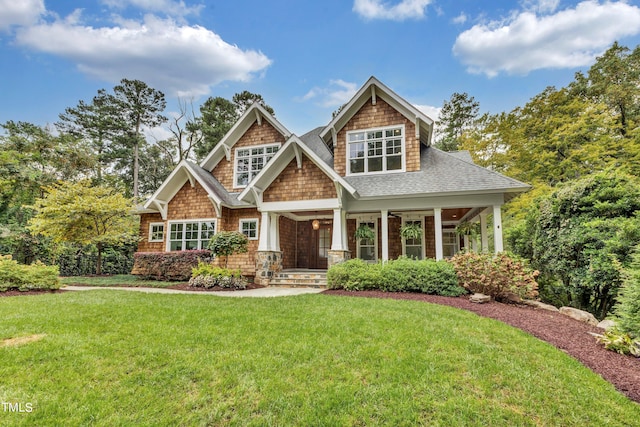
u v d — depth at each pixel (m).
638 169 18.02
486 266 8.44
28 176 17.62
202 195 13.70
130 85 31.31
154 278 13.19
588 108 20.53
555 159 21.34
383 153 12.62
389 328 5.30
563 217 9.34
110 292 8.98
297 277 11.77
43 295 8.33
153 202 13.61
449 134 34.12
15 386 3.39
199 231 13.52
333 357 4.19
